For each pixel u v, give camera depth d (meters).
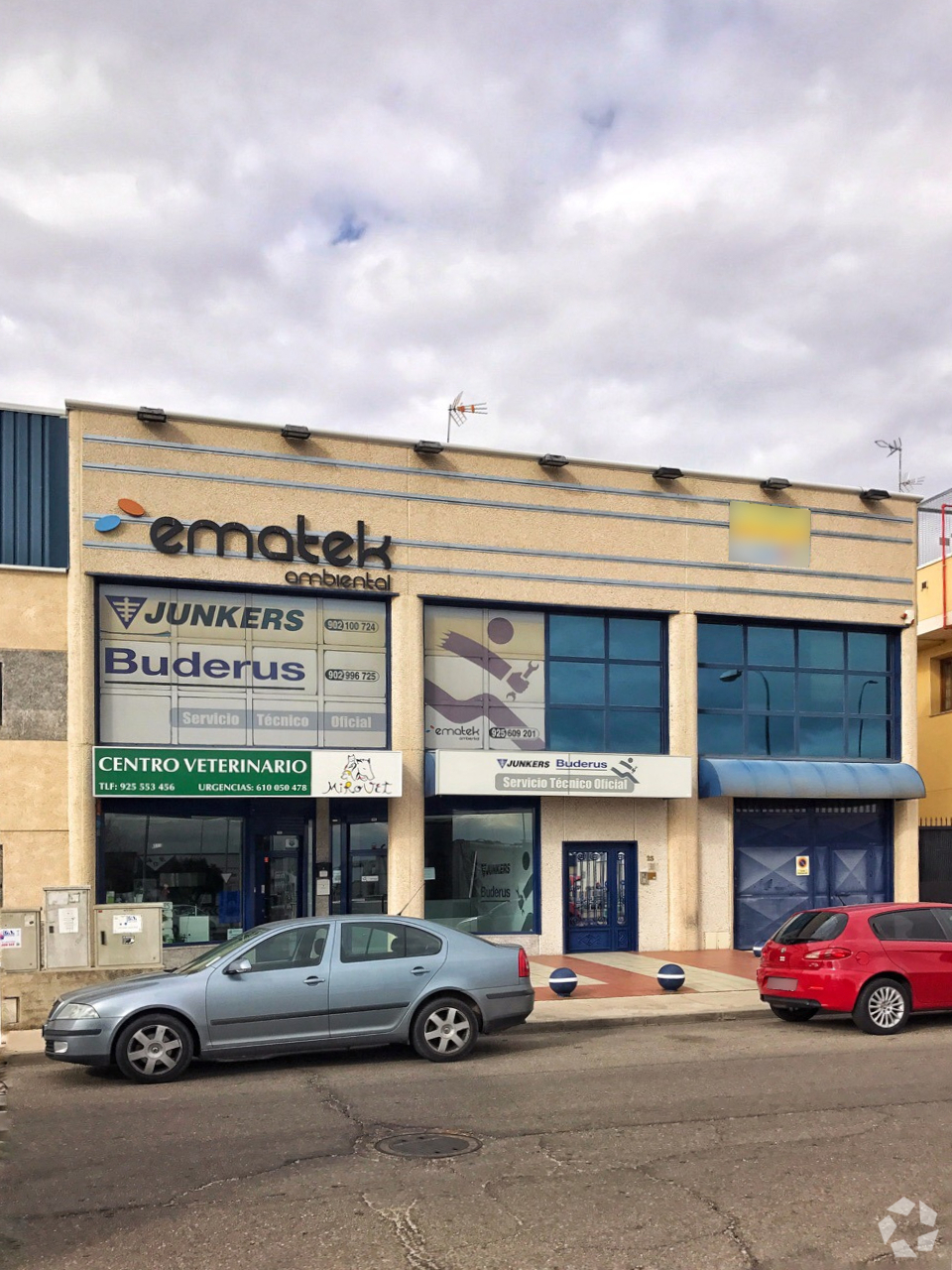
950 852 23.14
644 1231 6.20
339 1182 7.12
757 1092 9.66
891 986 13.13
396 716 19.28
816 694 22.53
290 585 18.80
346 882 19.41
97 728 17.64
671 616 21.42
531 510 20.48
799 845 22.08
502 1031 13.38
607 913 20.59
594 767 19.77
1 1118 9.05
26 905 16.89
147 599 18.16
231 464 18.62
